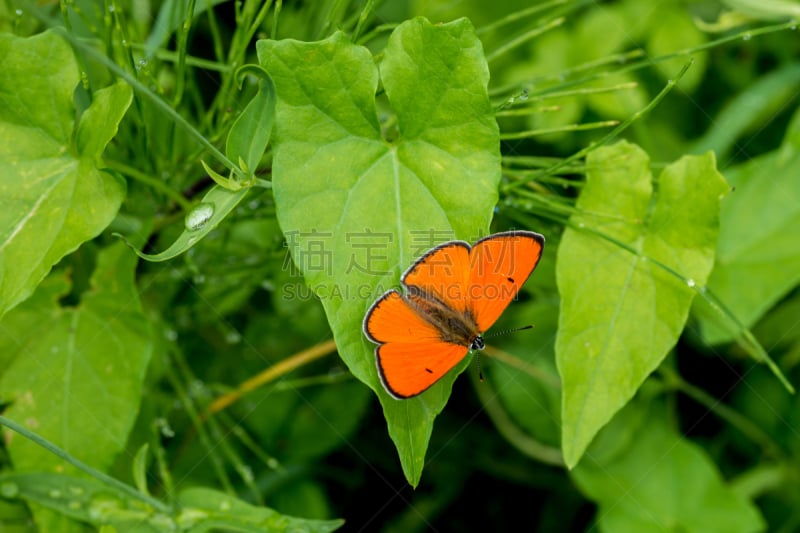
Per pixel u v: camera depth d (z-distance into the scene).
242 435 0.45
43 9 0.43
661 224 0.41
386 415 0.38
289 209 0.38
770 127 0.49
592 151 0.41
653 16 0.48
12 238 0.39
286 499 0.48
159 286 0.45
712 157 0.41
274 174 0.38
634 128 0.48
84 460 0.41
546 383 0.48
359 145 0.38
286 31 0.45
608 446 0.47
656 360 0.40
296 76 0.38
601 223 0.41
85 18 0.41
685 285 0.40
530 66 0.48
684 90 0.48
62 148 0.39
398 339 0.38
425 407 0.38
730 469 0.49
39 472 0.41
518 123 0.48
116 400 0.41
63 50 0.39
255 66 0.38
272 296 0.47
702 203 0.41
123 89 0.39
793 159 0.45
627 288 0.40
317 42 0.38
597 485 0.47
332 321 0.38
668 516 0.46
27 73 0.39
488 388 0.48
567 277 0.40
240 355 0.47
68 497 0.41
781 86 0.47
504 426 0.48
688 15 0.49
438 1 0.48
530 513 0.49
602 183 0.41
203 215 0.38
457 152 0.39
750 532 0.46
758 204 0.45
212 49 0.46
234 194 0.38
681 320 0.40
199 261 0.44
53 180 0.39
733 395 0.49
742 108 0.47
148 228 0.42
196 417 0.44
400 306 0.38
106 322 0.42
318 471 0.48
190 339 0.47
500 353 0.46
